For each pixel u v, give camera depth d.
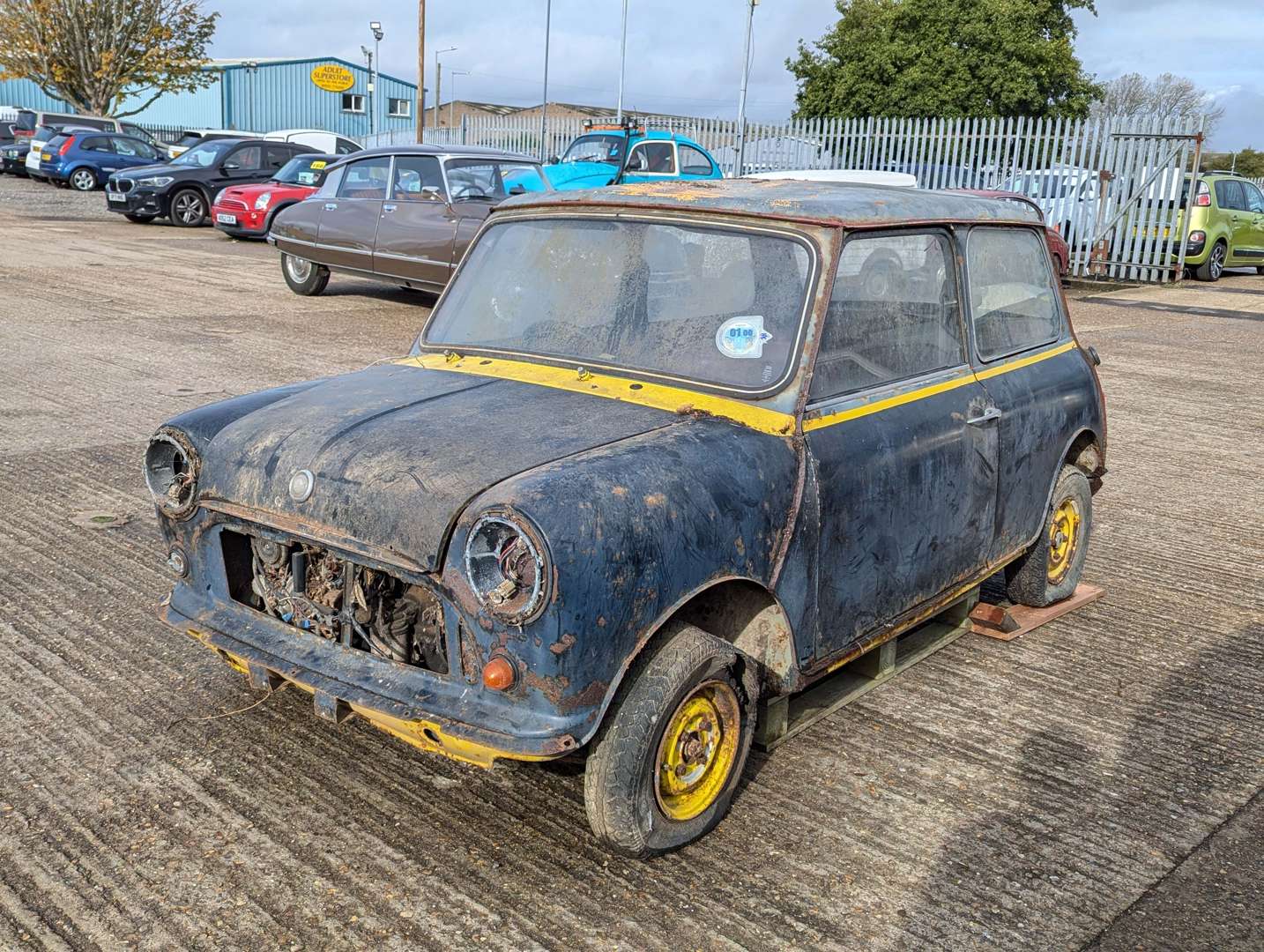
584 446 3.01
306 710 3.89
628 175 17.41
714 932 2.85
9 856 3.02
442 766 3.57
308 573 3.16
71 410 7.75
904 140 22.88
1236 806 3.58
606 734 2.87
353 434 3.14
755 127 25.31
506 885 2.99
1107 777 3.73
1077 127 20.56
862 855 3.22
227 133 31.78
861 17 35.00
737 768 3.26
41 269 14.74
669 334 3.54
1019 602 5.11
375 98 55.19
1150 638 4.93
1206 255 20.52
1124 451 8.30
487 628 2.71
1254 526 6.60
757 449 3.17
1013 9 33.47
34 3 39.12
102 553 5.21
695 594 2.91
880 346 3.68
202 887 2.93
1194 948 2.89
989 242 4.41
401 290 14.84
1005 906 3.02
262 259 17.48
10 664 4.10
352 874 3.01
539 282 3.88
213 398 8.23
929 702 4.22
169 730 3.71
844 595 3.49
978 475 4.08
